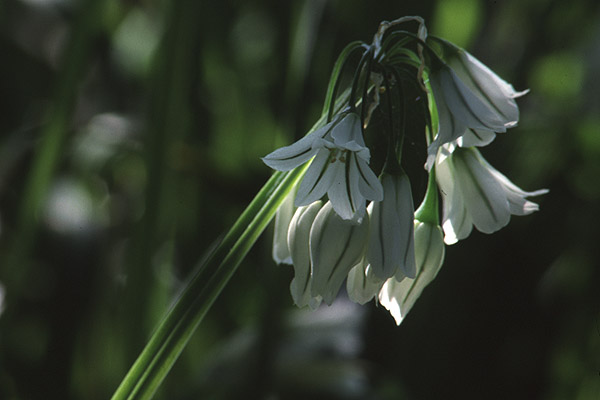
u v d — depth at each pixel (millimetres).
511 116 392
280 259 407
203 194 734
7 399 644
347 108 382
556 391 697
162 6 598
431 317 679
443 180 401
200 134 731
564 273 724
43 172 540
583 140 731
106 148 718
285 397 558
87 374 684
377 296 396
